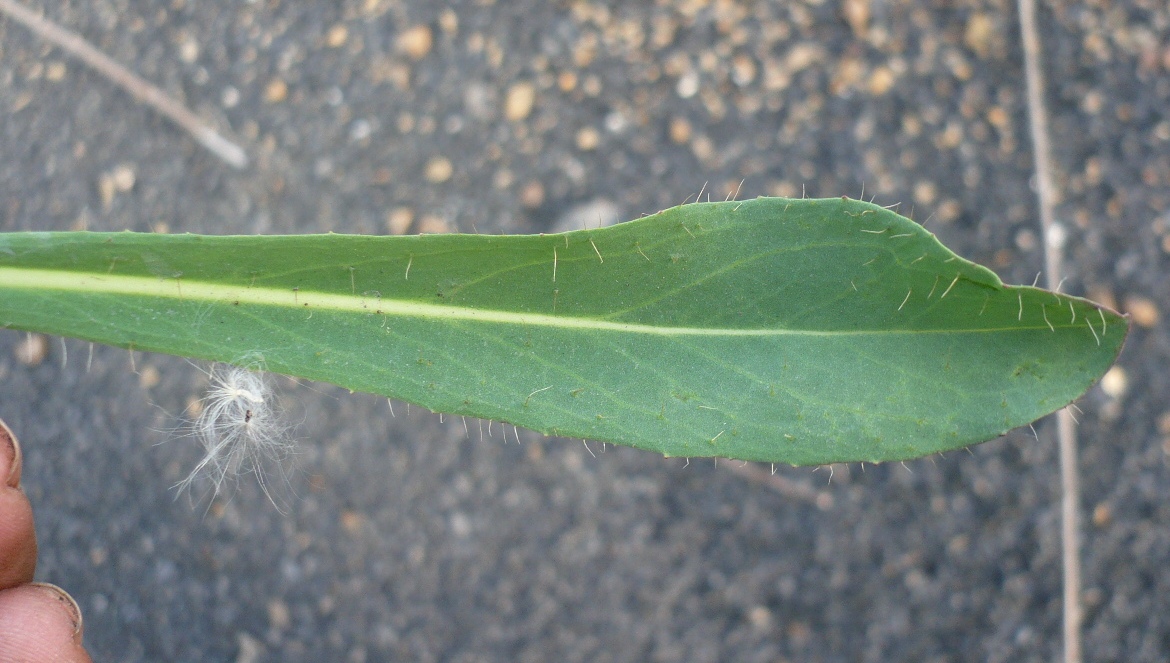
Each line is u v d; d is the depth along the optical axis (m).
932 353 0.15
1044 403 0.15
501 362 0.15
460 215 0.27
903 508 0.26
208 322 0.15
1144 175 0.27
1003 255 0.27
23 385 0.25
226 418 0.18
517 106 0.27
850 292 0.15
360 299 0.15
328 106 0.27
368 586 0.26
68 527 0.25
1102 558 0.26
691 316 0.15
